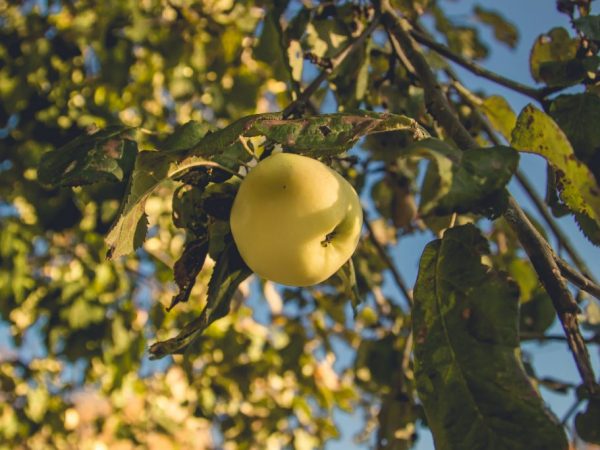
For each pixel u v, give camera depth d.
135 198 0.46
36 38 1.31
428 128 0.81
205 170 0.50
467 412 0.39
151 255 1.42
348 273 0.52
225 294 0.50
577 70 0.58
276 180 0.44
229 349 1.49
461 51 1.13
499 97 0.61
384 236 1.19
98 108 1.23
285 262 0.44
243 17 1.24
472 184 0.35
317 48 0.75
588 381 0.37
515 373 0.39
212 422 1.60
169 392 1.71
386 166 0.95
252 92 1.29
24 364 1.60
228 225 0.50
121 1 1.26
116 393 1.56
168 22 1.29
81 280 1.30
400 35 0.63
